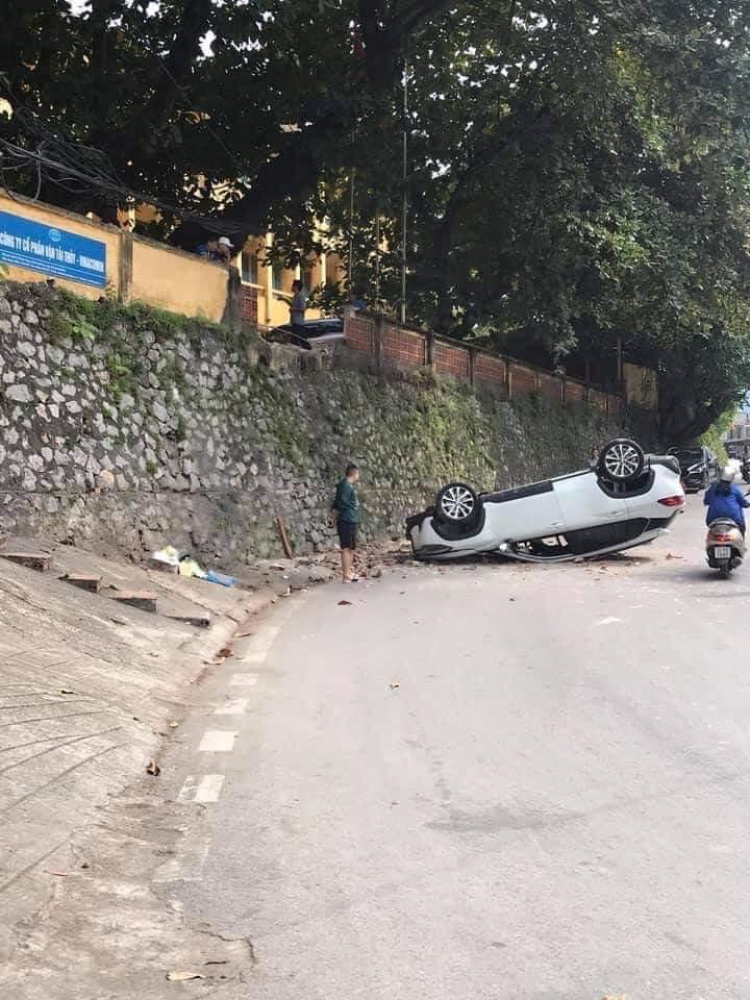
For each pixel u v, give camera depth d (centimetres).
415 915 371
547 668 830
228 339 1644
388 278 2755
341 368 2111
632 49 1962
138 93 1939
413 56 2358
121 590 1047
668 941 348
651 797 503
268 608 1291
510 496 1706
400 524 2245
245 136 2150
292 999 310
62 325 1259
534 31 2152
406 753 593
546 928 359
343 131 2056
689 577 1404
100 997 308
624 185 2645
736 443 6562
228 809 497
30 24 1759
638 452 1648
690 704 690
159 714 690
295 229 2628
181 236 2078
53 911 369
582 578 1446
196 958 338
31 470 1174
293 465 1819
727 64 1784
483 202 2566
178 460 1467
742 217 2694
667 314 2903
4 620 779
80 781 512
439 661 880
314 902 384
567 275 2734
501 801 503
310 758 588
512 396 3072
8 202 1219
